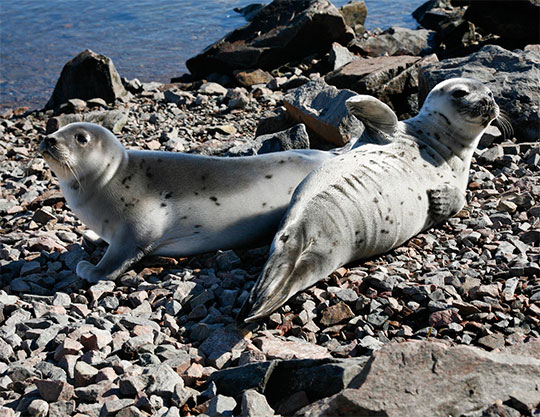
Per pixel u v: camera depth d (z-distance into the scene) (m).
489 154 9.02
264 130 10.84
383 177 6.43
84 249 7.07
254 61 15.98
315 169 6.27
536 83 9.88
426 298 5.55
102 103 14.23
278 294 5.26
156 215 6.48
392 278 5.84
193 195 6.54
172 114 13.20
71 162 6.26
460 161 7.25
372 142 7.06
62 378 4.62
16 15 25.36
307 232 5.77
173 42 21.27
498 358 3.97
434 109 7.23
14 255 6.83
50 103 15.16
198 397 4.39
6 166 10.77
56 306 5.71
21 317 5.51
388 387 3.80
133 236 6.44
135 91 15.51
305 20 15.96
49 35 22.61
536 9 15.82
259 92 14.16
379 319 5.34
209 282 6.07
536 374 3.92
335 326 5.35
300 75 15.59
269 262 5.44
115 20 24.17
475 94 7.07
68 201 6.64
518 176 8.48
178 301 5.78
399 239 6.54
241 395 4.33
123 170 6.46
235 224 6.64
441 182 6.93
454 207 6.93
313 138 9.84
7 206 8.59
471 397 3.78
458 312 5.35
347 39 16.88
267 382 4.36
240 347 4.98
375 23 22.16
